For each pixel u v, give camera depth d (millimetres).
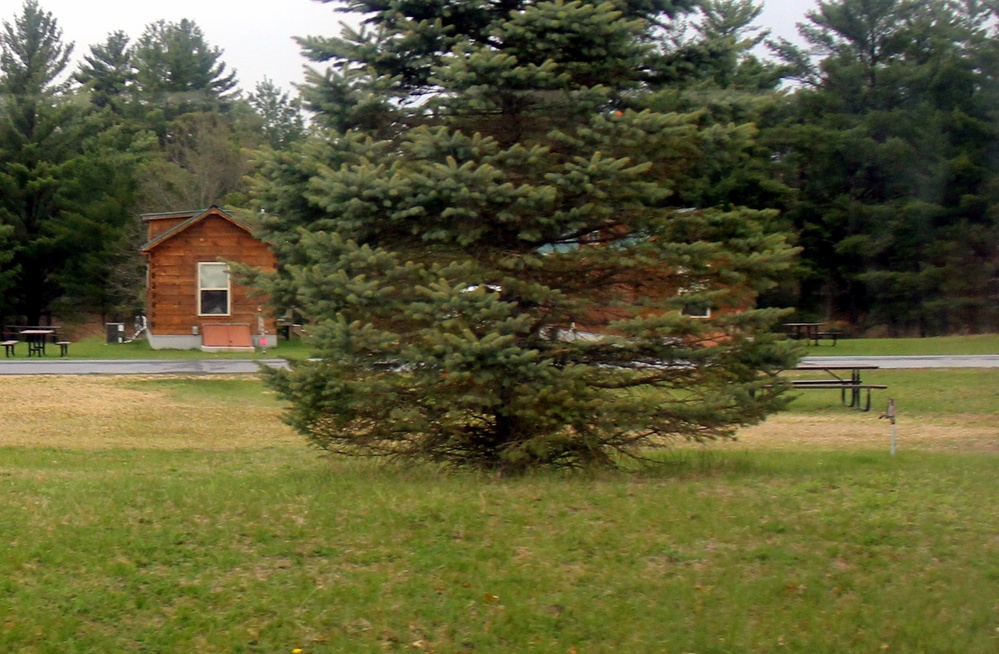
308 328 8180
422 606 5691
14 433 14250
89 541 6469
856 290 42781
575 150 8766
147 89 53625
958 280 40094
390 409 8633
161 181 43688
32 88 43250
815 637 5418
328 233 8656
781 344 8766
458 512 7082
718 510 7184
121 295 43875
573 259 8914
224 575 6031
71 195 43812
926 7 41469
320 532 6688
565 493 7738
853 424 15914
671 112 8648
